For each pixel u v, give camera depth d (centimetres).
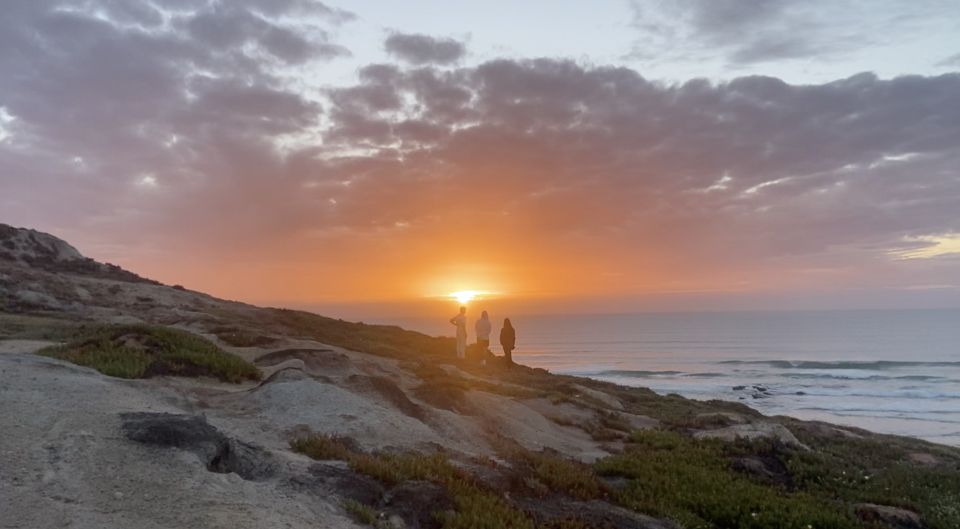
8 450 806
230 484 812
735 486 1380
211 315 3450
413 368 2462
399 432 1316
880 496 1452
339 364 2047
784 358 12056
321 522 774
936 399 6194
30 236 4494
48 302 3155
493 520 873
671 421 2317
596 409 2270
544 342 19712
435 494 930
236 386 1606
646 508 1165
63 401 1013
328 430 1239
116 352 1627
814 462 1695
